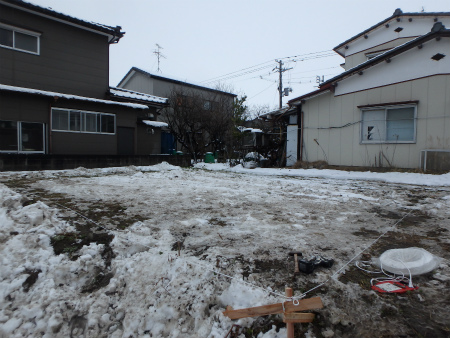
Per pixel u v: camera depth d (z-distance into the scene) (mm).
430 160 8047
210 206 4656
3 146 9367
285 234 3318
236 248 2912
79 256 2947
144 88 19062
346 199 5285
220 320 2035
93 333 2160
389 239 3193
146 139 14422
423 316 1877
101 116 11711
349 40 13516
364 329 1801
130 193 5734
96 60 12633
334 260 2656
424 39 7977
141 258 2811
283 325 1927
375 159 9289
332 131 10422
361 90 9570
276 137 13133
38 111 10047
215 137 17422
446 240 3160
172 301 2250
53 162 9680
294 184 7223
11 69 10203
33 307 2344
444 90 7879
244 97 13922
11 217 3689
